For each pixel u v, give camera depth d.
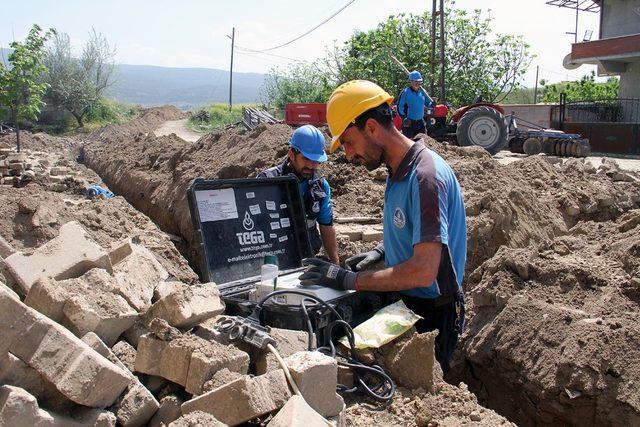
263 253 4.09
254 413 2.33
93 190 9.80
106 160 16.69
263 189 4.21
